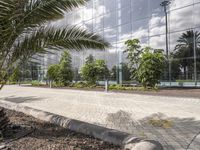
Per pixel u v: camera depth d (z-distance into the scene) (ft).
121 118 27.91
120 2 87.97
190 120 25.98
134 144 14.40
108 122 25.94
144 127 23.26
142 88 67.26
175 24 71.77
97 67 85.30
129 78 80.33
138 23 82.02
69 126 20.25
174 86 71.31
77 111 33.68
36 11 16.74
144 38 80.12
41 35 18.22
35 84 117.60
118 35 88.69
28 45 18.19
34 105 40.86
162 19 75.10
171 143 17.97
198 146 17.21
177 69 71.00
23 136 18.47
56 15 17.38
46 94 63.67
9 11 15.37
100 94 59.72
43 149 15.51
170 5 72.95
